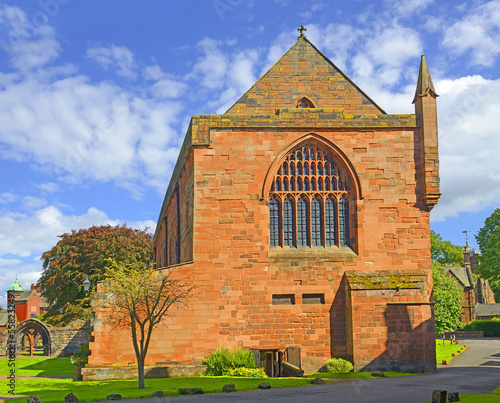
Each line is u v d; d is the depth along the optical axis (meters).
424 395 20.27
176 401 20.09
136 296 27.66
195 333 32.03
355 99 36.84
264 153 34.28
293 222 34.25
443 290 67.94
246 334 32.50
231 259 33.12
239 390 23.55
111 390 25.17
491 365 39.41
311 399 19.70
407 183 34.59
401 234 34.16
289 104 36.62
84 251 76.88
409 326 31.42
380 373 29.31
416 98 35.56
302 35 37.72
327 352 32.66
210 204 33.56
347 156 34.56
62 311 76.69
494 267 91.62
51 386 28.06
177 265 32.53
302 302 33.22
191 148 34.22
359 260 33.66
